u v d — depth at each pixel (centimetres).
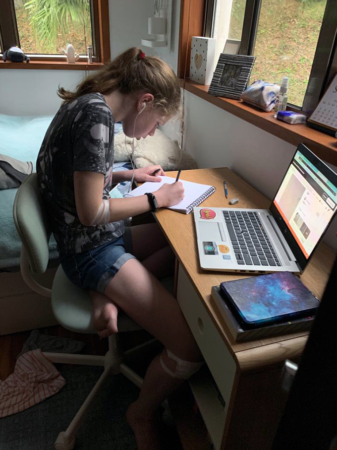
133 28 266
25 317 157
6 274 144
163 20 211
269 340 67
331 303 32
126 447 121
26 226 94
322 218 79
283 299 71
